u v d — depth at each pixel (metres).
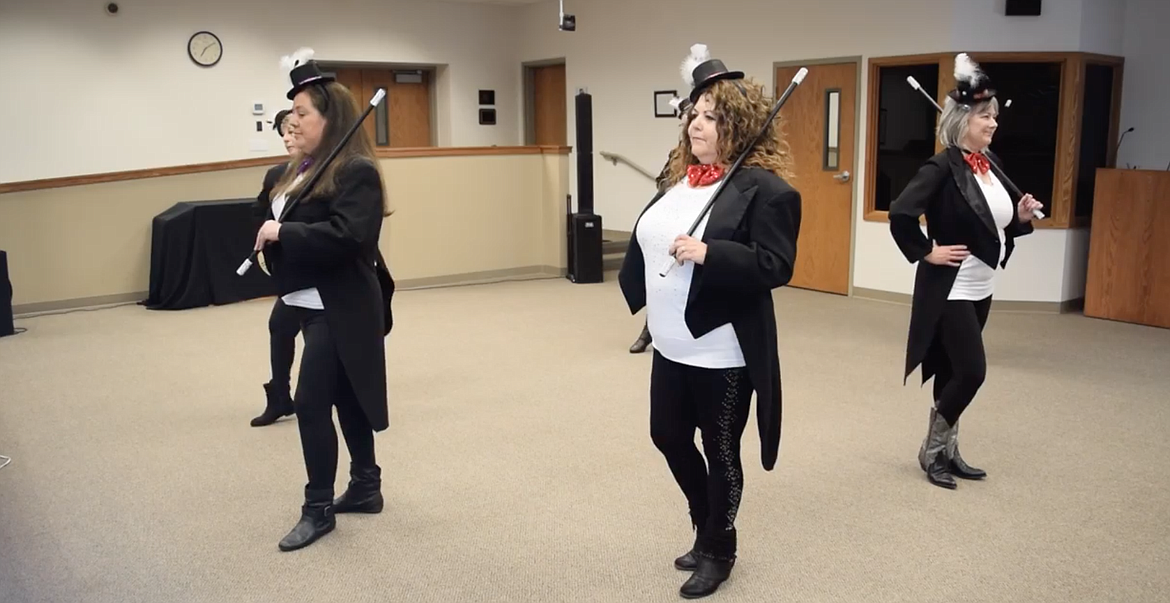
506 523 3.11
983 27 6.50
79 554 2.89
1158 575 2.72
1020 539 2.97
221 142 9.15
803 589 2.65
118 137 8.64
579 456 3.74
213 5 8.93
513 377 4.96
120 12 8.50
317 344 2.86
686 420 2.50
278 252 2.86
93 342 5.81
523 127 10.91
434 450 3.83
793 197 2.32
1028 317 6.55
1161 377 4.93
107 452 3.82
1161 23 6.69
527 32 10.63
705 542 2.59
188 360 5.36
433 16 10.20
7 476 3.55
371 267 2.96
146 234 7.06
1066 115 6.50
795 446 3.85
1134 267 6.25
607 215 9.91
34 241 6.70
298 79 2.86
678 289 2.38
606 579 2.72
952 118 3.27
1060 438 3.95
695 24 8.55
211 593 2.64
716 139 2.38
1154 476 3.51
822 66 7.44
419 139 10.69
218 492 3.39
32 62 8.19
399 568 2.79
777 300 7.29
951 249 3.18
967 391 3.29
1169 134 6.73
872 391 4.66
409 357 5.41
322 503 2.97
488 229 8.13
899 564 2.80
